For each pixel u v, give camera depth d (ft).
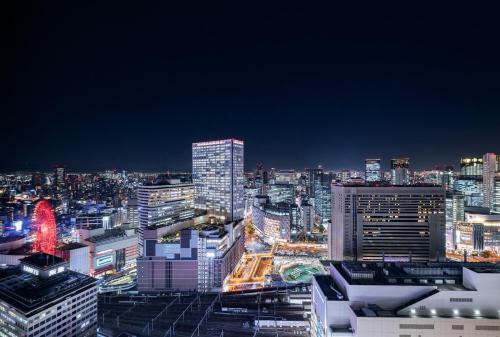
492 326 390.21
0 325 585.63
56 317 580.30
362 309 420.36
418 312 413.59
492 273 420.77
